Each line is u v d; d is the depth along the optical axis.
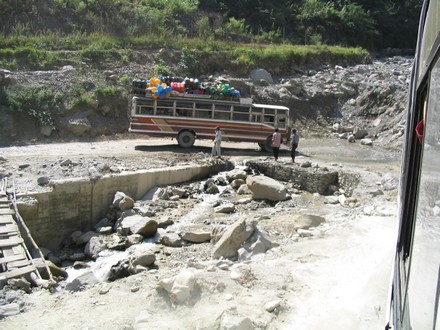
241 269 9.19
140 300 8.27
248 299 8.08
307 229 12.39
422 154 3.41
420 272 2.90
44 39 28.11
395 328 3.55
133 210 15.25
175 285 8.05
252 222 11.16
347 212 14.40
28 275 10.19
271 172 19.12
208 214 15.11
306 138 27.52
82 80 25.53
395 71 34.97
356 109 30.08
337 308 7.79
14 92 23.16
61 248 14.91
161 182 17.53
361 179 17.12
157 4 38.41
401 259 4.85
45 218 14.66
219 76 30.83
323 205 15.92
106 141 23.53
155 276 9.39
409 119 6.29
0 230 11.98
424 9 5.31
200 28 37.81
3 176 15.67
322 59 36.75
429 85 3.41
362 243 10.79
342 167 18.78
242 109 22.22
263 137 22.39
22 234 12.70
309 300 8.12
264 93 29.69
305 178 18.02
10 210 13.23
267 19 45.72
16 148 20.66
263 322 7.37
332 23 49.75
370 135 27.64
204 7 43.59
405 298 3.42
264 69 32.88
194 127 22.02
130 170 17.31
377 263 9.34
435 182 2.68
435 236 2.54
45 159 18.03
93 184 15.70
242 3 46.66
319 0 52.94
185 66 30.25
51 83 24.59
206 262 9.91
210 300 8.09
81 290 9.27
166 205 15.93
